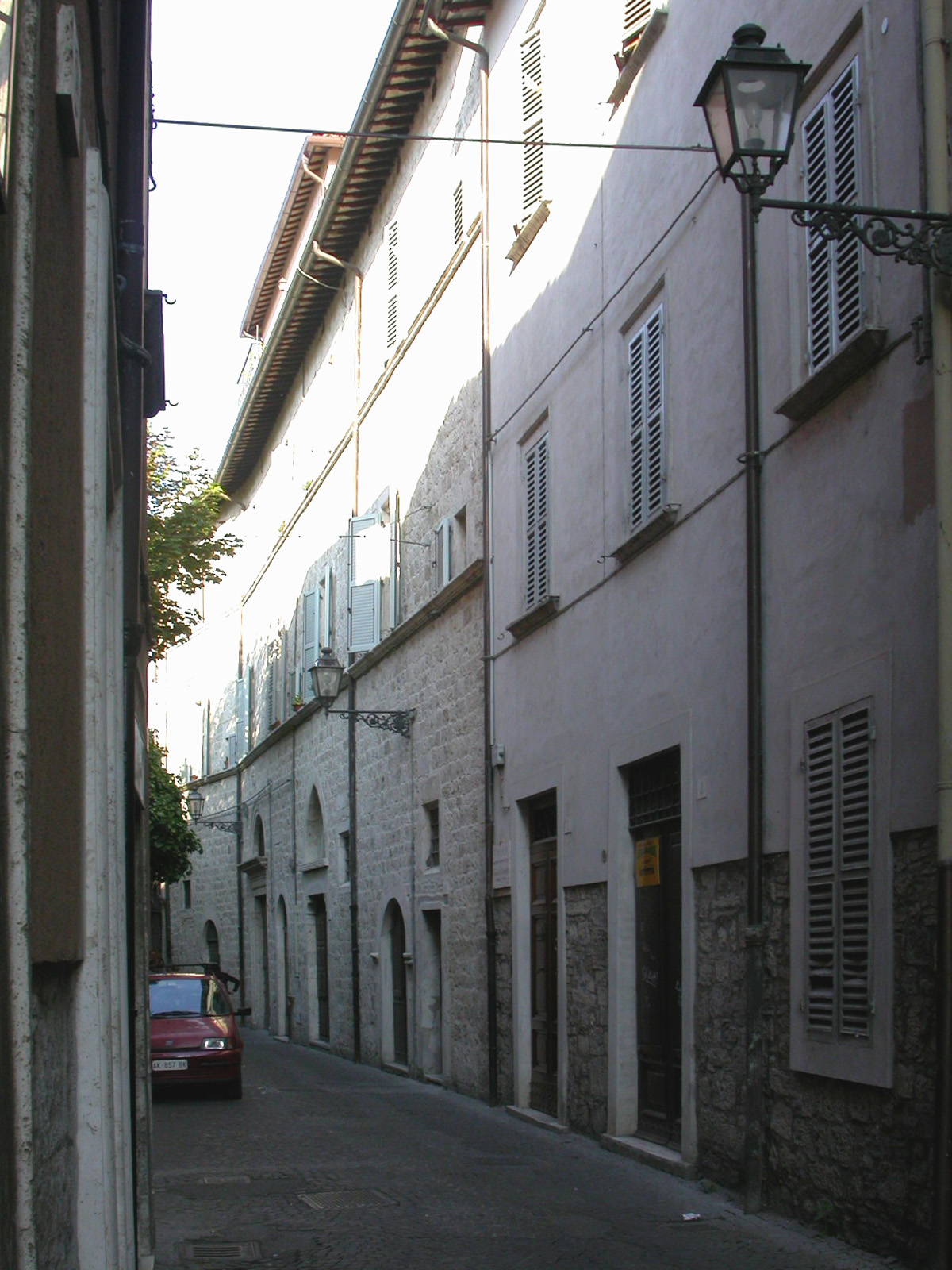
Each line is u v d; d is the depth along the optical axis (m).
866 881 8.35
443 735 20.08
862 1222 8.27
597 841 13.73
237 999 38.47
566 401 15.14
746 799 10.32
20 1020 3.22
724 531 10.89
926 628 7.85
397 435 23.56
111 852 5.59
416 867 21.44
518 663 16.64
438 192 21.44
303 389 31.95
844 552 8.87
